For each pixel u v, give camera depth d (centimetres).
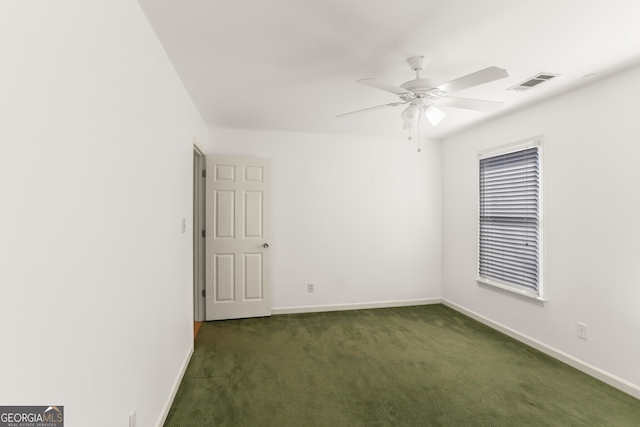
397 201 473
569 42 207
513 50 218
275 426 205
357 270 461
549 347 308
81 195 111
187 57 227
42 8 90
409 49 217
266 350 317
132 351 158
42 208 91
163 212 212
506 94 297
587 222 274
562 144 296
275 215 436
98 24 124
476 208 412
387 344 333
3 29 76
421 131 440
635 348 239
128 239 153
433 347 326
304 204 444
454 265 458
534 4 169
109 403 133
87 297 115
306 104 328
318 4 170
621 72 249
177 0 165
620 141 249
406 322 402
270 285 427
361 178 461
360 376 268
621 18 181
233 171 412
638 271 238
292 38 204
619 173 250
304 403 230
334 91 293
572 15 179
